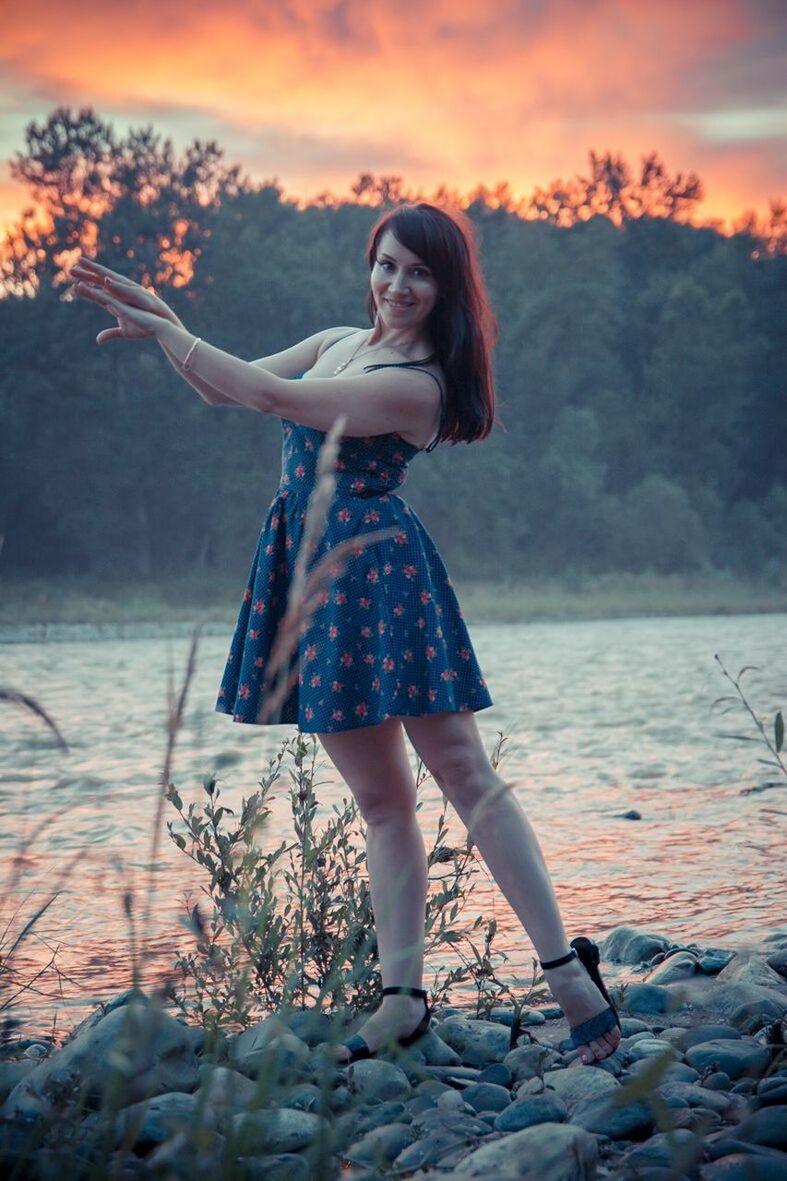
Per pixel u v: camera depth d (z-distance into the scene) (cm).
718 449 5862
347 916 291
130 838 546
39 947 375
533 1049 271
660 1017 308
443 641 266
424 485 4416
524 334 5184
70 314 4244
